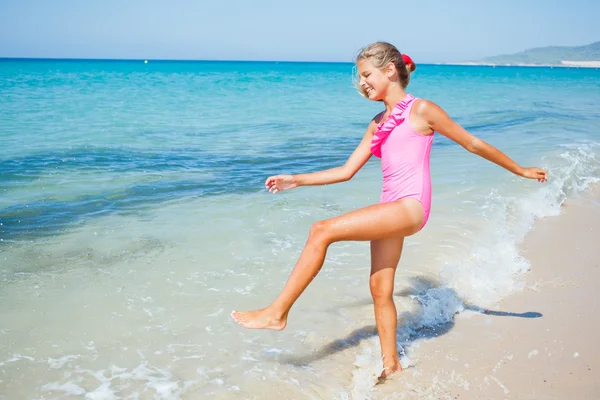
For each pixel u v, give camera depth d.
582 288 4.63
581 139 11.91
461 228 5.65
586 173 8.84
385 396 3.04
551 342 3.70
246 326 2.99
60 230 5.42
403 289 4.28
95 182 7.51
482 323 3.97
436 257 4.91
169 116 16.34
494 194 7.02
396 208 2.96
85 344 3.36
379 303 3.27
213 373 3.12
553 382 3.21
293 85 35.06
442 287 4.39
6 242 5.05
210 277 4.36
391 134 3.06
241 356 3.31
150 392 2.92
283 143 11.67
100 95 23.50
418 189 3.01
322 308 3.95
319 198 6.73
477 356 3.50
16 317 3.64
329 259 4.83
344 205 6.43
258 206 6.36
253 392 2.97
